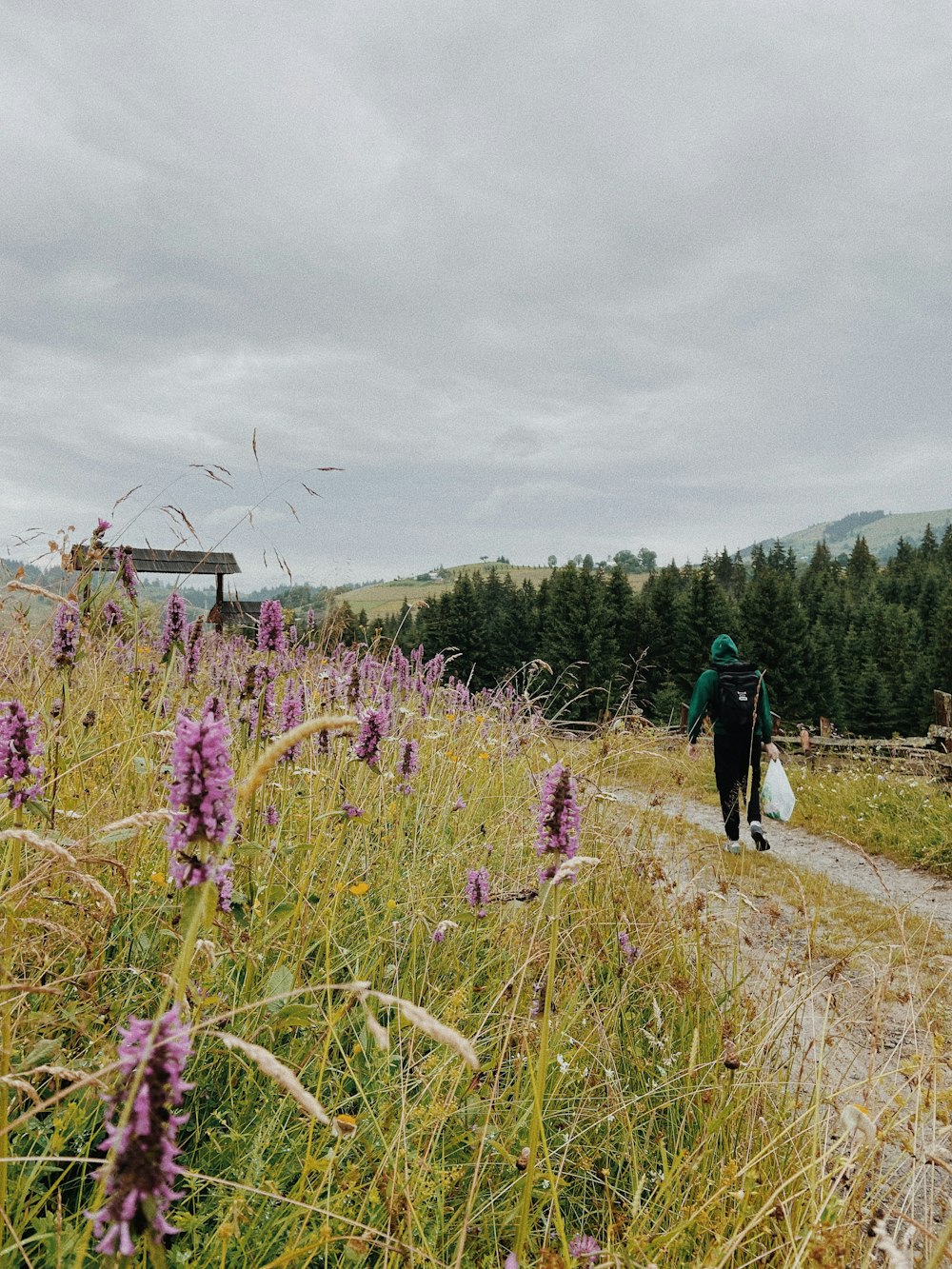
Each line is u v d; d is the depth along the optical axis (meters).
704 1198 2.14
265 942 2.51
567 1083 2.80
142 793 3.25
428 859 4.07
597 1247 1.95
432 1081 2.23
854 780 12.24
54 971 2.29
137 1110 0.99
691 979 3.49
